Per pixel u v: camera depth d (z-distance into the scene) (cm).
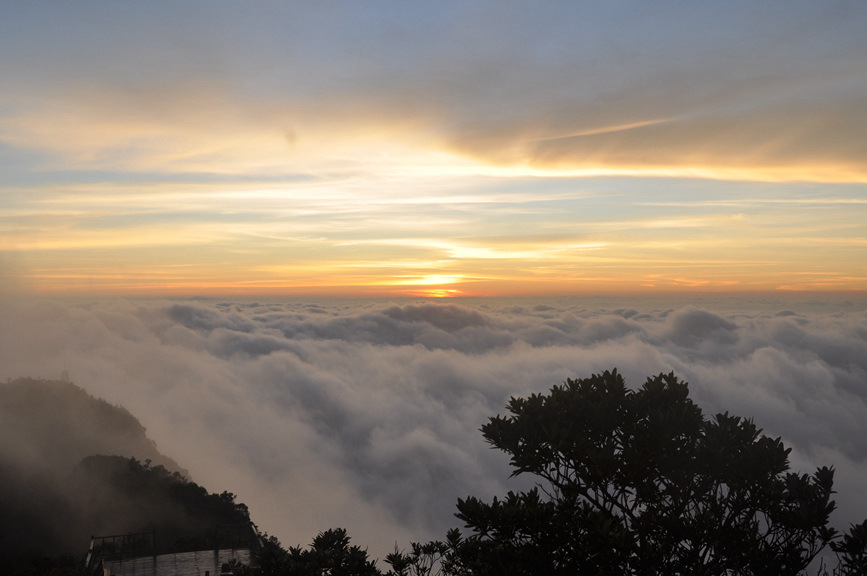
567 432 708
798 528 676
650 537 703
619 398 774
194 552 2395
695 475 729
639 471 704
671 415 705
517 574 659
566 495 738
